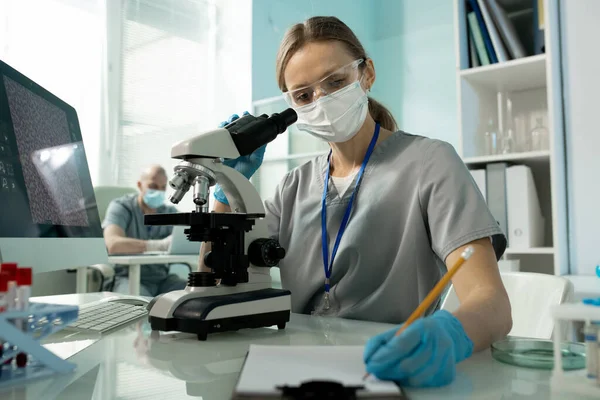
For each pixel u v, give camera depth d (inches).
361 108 46.5
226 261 32.4
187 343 28.2
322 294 47.5
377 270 45.0
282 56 47.3
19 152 33.9
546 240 88.3
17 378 20.3
